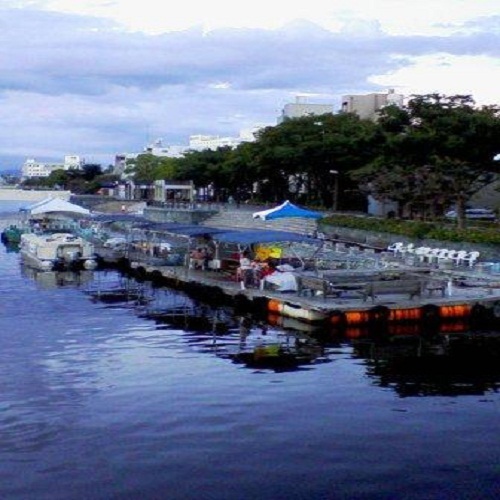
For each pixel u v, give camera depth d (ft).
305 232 238.27
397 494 53.31
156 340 107.04
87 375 86.43
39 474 57.52
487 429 66.08
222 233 161.58
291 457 60.08
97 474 57.36
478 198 267.59
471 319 116.98
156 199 437.17
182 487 54.85
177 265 180.45
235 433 65.62
